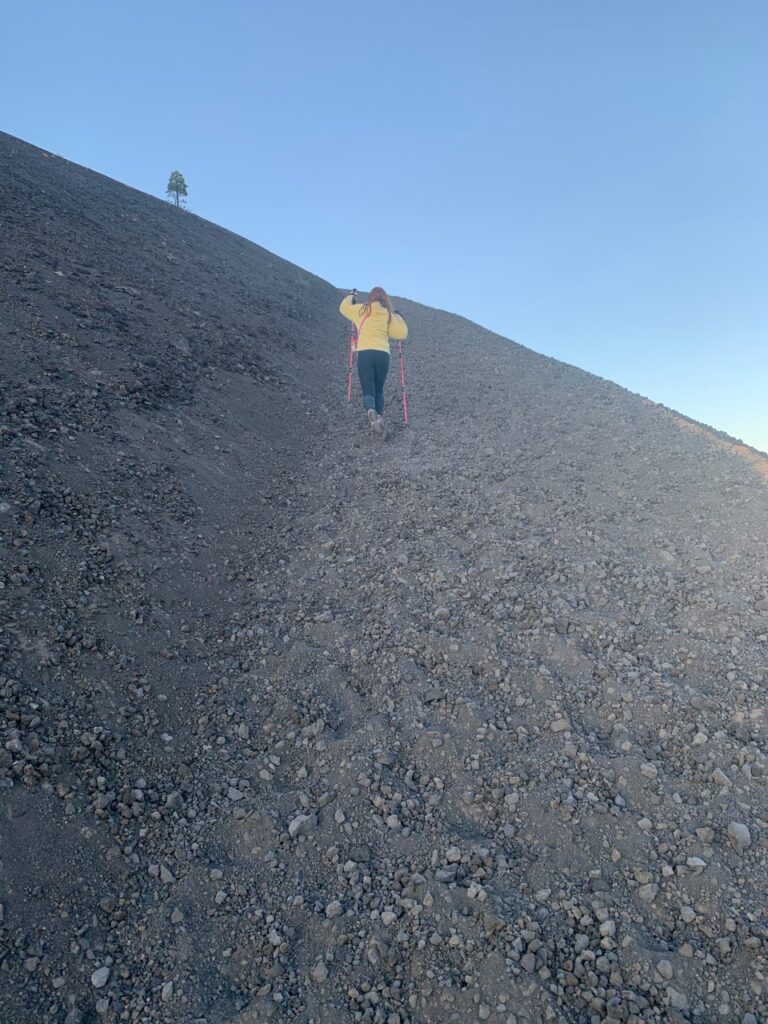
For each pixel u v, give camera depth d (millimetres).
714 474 7617
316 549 5824
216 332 10508
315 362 11992
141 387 7371
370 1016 2475
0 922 2555
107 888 2814
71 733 3363
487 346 16000
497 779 3473
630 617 4777
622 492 7094
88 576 4402
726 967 2592
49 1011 2391
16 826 2857
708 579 5258
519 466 7898
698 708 3879
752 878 2918
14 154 14742
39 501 4781
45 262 9250
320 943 2721
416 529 6211
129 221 14727
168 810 3201
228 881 2941
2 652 3559
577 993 2523
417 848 3115
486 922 2752
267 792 3389
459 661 4340
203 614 4652
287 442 8344
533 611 4844
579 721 3844
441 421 9789
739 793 3330
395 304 20688
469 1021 2449
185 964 2607
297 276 19312
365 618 4812
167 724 3672
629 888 2908
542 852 3088
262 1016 2463
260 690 4082
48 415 5922
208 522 5812
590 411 10555
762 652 4336
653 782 3412
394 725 3814
